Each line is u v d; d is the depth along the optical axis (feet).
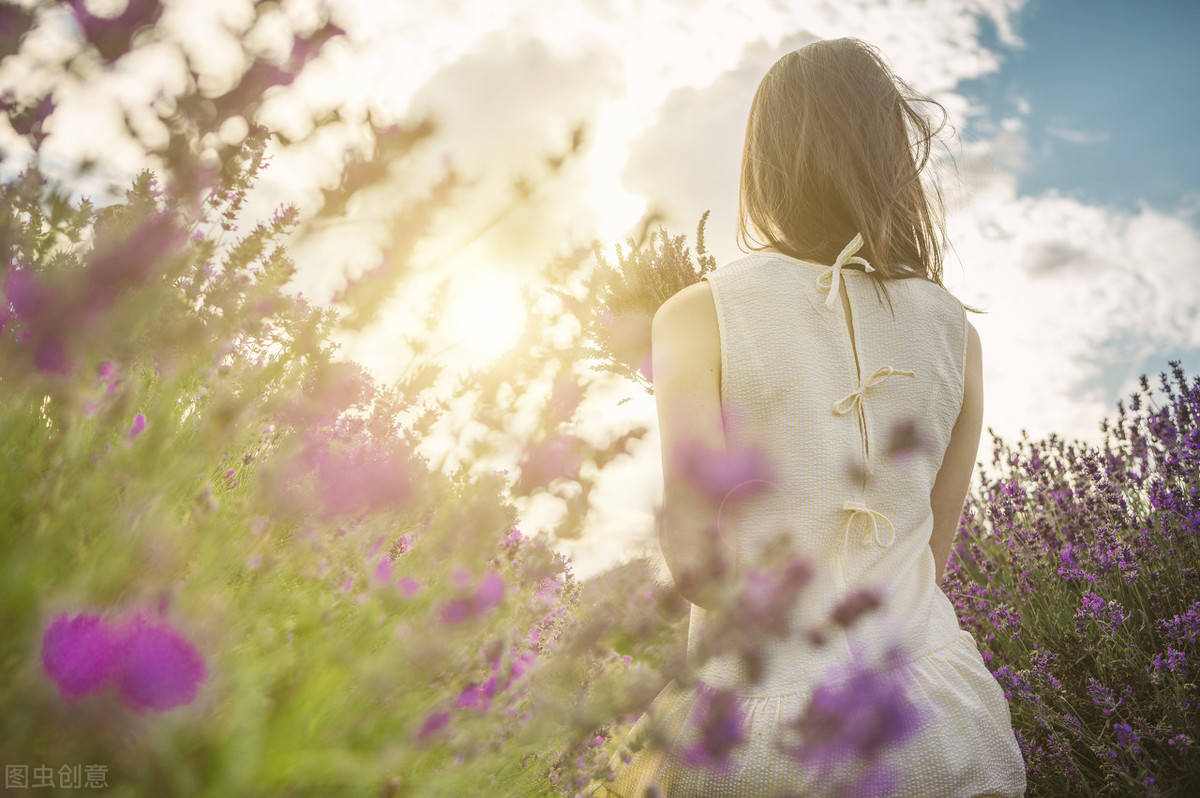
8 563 1.75
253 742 1.73
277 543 2.91
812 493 3.40
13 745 1.54
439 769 2.51
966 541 10.58
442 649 2.40
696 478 2.78
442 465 3.02
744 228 4.46
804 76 4.15
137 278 2.31
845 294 3.82
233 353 3.63
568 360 2.79
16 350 2.19
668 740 2.82
